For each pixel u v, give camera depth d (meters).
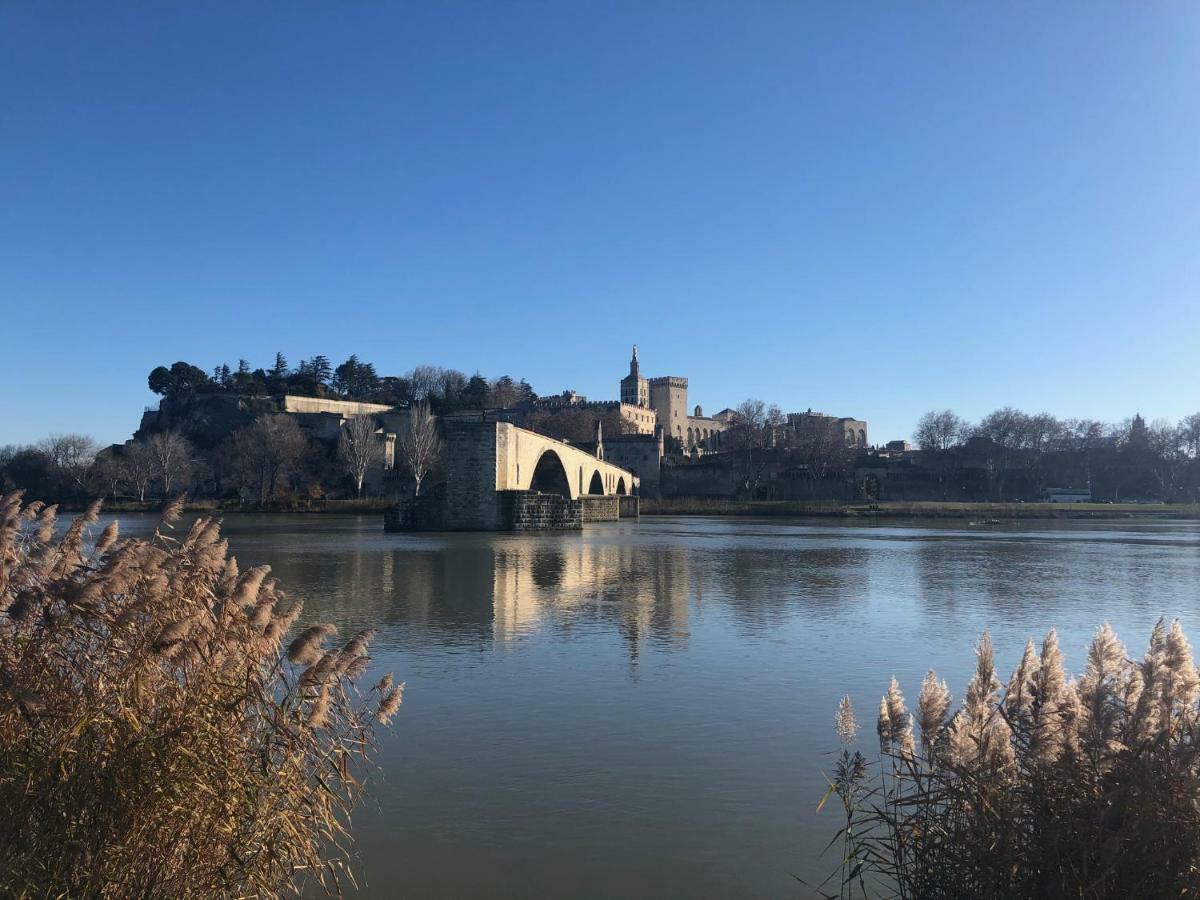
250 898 7.25
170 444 139.25
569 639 23.72
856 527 102.19
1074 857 6.61
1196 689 7.33
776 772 12.80
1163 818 6.39
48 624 7.12
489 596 32.75
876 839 8.10
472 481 80.56
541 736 14.53
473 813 11.22
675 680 18.78
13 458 142.25
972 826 7.12
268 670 8.33
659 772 12.77
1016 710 7.98
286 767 7.61
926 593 35.47
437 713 15.95
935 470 190.88
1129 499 188.25
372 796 11.80
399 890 9.14
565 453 106.19
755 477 176.75
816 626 26.33
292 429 151.50
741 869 9.67
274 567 43.78
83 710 6.95
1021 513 141.12
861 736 14.66
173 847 6.87
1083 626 27.16
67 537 8.07
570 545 62.53
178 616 7.52
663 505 149.75
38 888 6.25
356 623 26.31
